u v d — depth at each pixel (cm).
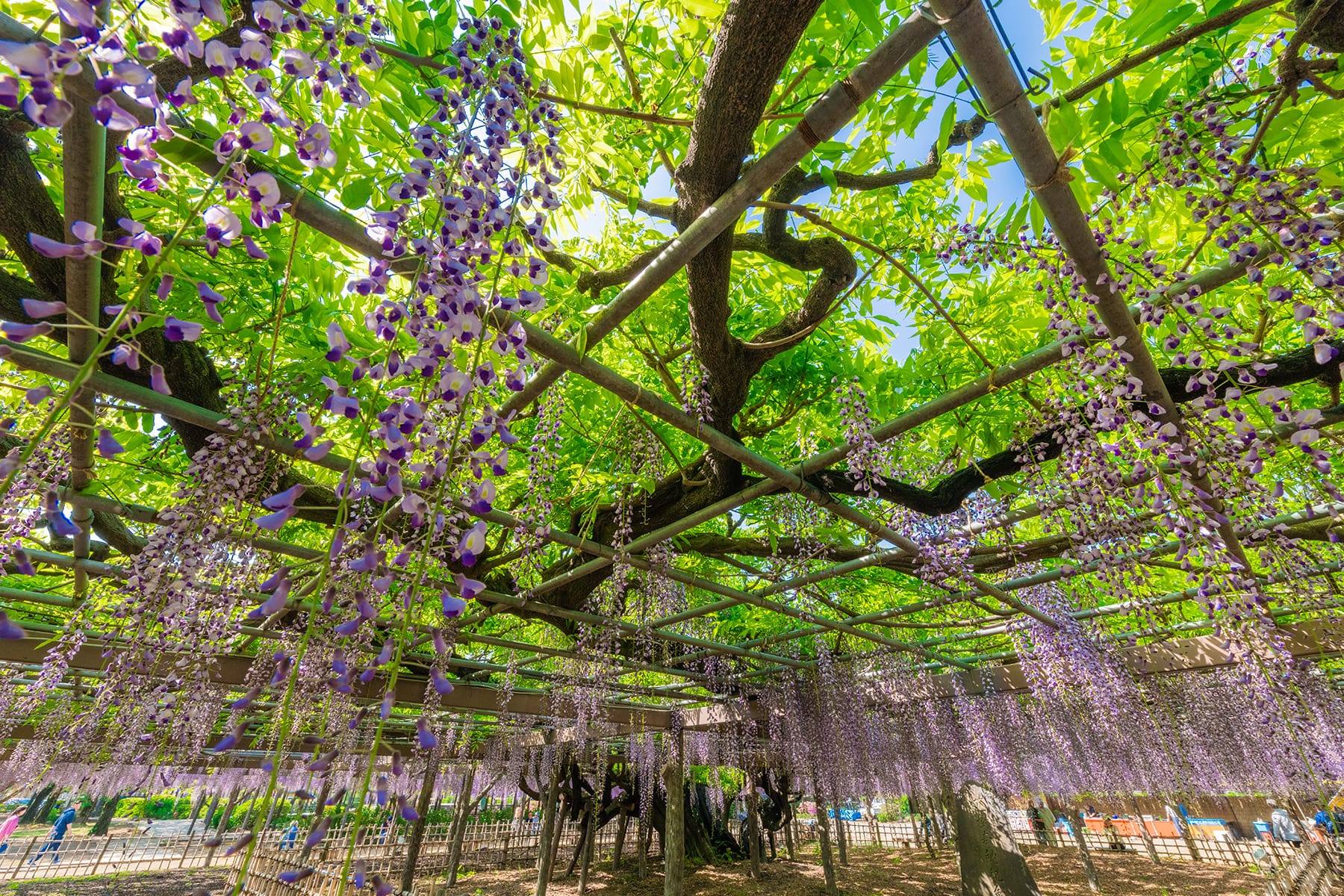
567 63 212
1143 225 220
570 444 433
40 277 195
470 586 106
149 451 337
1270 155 225
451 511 125
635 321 334
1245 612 224
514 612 474
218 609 291
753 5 143
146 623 253
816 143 146
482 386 128
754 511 493
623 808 1164
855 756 721
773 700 779
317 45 152
